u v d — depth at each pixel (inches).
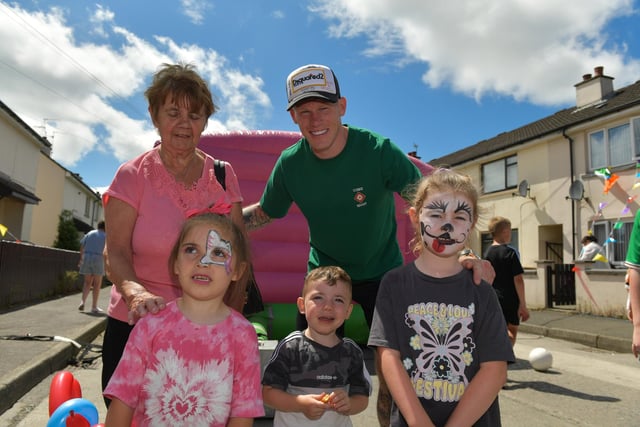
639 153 526.3
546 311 493.7
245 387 73.9
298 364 103.7
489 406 80.4
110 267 89.2
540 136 631.8
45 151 921.5
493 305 83.5
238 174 265.7
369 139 117.4
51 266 501.4
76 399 103.0
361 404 104.0
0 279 363.6
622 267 528.1
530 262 653.9
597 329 377.1
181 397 71.1
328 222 121.2
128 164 96.5
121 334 93.0
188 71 95.3
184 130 94.9
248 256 85.3
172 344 72.5
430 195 88.4
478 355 81.4
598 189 567.2
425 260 88.4
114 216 92.6
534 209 652.1
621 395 198.8
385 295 87.6
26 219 796.0
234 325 76.2
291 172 122.6
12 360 191.0
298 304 115.8
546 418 166.1
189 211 91.0
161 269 93.8
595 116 563.2
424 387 80.4
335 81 115.7
